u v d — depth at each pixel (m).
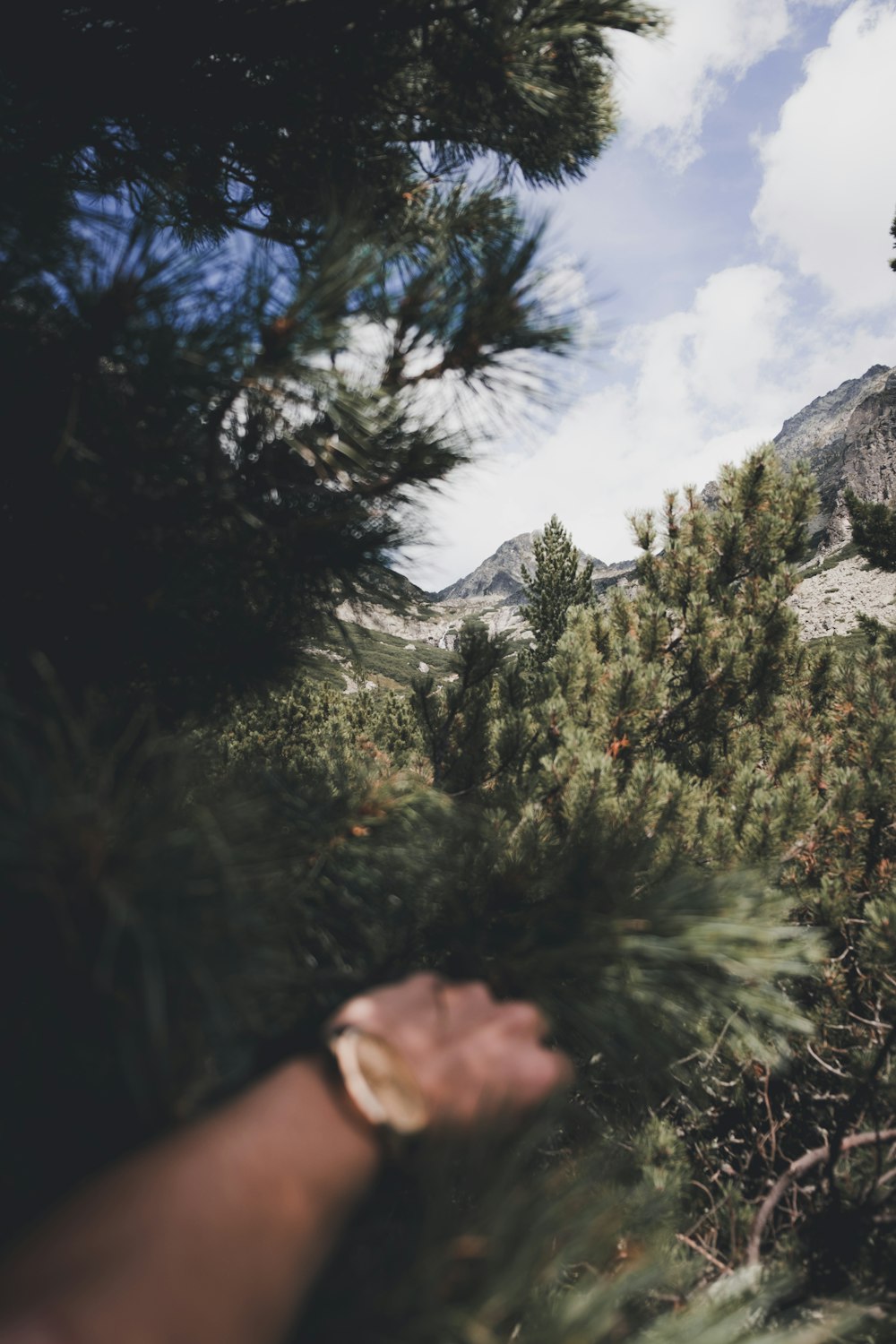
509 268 1.16
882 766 3.35
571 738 2.69
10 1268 0.39
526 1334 0.67
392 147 2.32
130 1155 0.49
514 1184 0.68
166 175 2.40
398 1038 0.57
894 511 13.76
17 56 1.92
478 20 1.96
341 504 1.52
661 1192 1.58
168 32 1.94
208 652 1.58
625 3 1.89
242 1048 0.73
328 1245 0.47
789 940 0.84
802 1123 2.68
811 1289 1.59
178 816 0.68
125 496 1.19
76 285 1.07
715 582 5.27
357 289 1.12
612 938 0.83
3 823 0.54
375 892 1.13
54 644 1.29
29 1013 0.62
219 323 1.09
